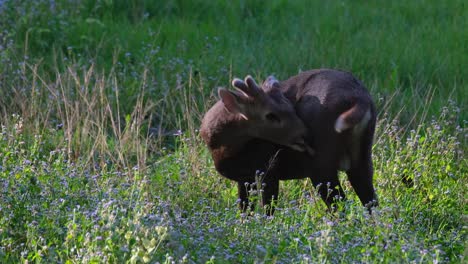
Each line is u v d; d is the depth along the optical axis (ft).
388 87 71.97
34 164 53.01
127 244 39.60
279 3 91.45
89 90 69.87
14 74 69.87
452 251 44.96
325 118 47.09
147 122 67.46
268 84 48.91
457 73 75.20
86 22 82.64
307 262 38.96
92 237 40.50
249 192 48.62
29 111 63.72
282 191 54.13
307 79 49.03
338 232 44.34
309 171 48.67
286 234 43.98
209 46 78.28
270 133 47.85
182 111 66.23
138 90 69.62
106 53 78.23
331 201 48.57
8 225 44.01
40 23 81.30
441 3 92.17
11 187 46.19
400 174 54.19
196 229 44.68
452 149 57.31
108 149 59.21
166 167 58.39
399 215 48.26
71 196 47.19
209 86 71.67
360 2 93.35
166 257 38.88
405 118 67.15
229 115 48.55
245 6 90.53
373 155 57.36
